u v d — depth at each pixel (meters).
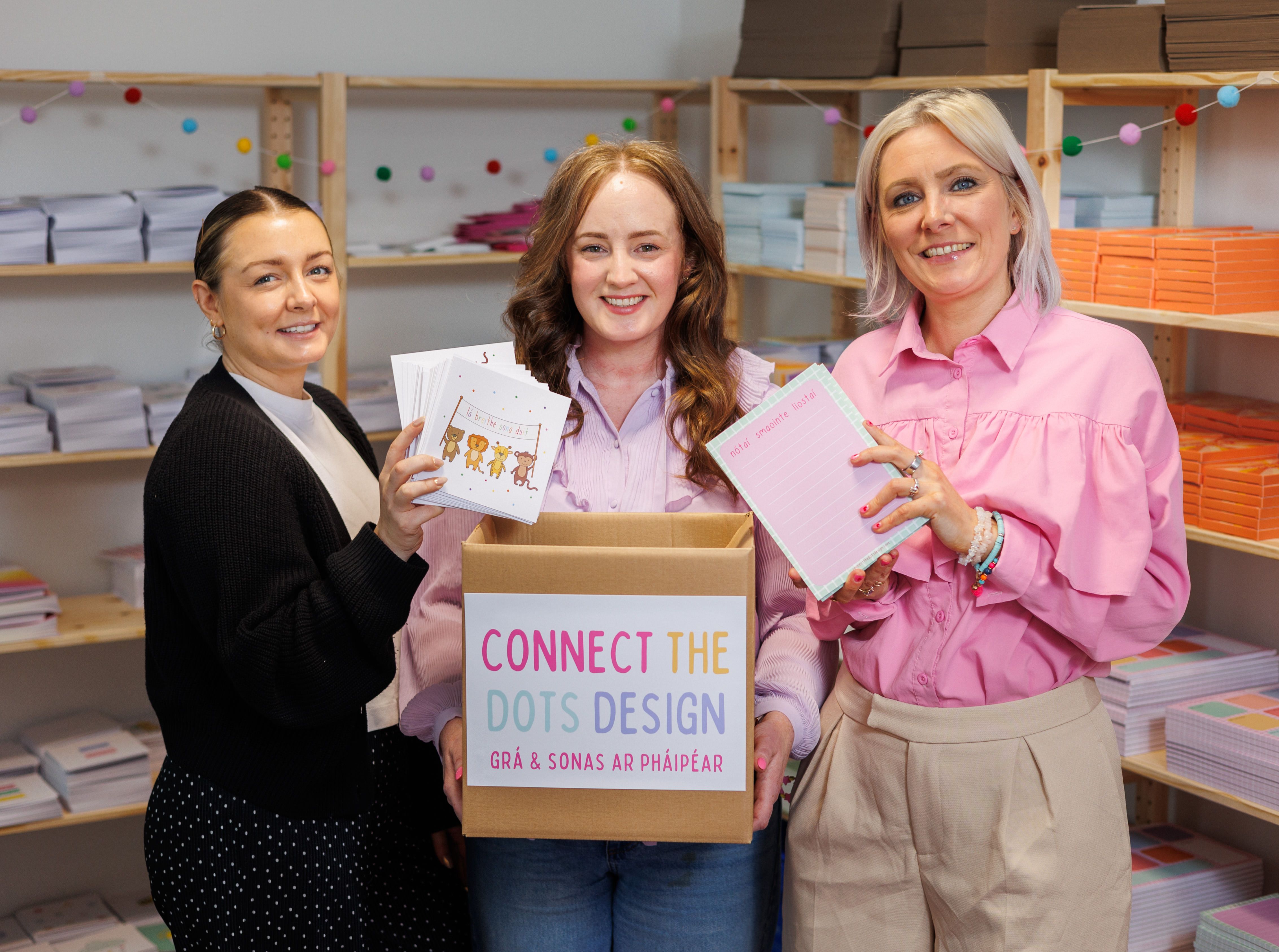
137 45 3.16
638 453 1.67
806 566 1.46
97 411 2.88
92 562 3.25
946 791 1.54
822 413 1.44
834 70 2.88
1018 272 1.56
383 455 3.35
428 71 3.52
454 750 1.62
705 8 3.74
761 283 3.81
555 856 1.62
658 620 1.40
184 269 2.93
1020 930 1.51
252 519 1.59
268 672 1.56
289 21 3.32
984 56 2.49
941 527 1.45
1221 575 2.54
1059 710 1.54
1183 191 2.49
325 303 1.79
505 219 3.42
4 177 3.04
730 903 1.62
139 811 2.93
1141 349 1.55
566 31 3.70
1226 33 2.05
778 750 1.55
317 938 1.73
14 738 3.17
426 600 1.71
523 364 1.69
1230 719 2.15
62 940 3.01
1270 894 2.45
